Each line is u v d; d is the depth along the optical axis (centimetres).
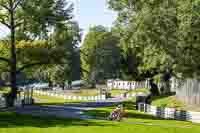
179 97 5541
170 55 3594
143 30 3553
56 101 8506
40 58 6078
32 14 5525
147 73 8088
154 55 3844
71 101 8531
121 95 11219
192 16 3219
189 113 4250
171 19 3419
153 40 3566
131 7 4106
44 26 5641
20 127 2936
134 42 3888
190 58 3512
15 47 5931
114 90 13938
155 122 3788
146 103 5856
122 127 3123
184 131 3094
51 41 5988
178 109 4794
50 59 6097
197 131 3130
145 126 3322
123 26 4425
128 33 4134
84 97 9488
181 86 5344
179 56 3538
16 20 5797
